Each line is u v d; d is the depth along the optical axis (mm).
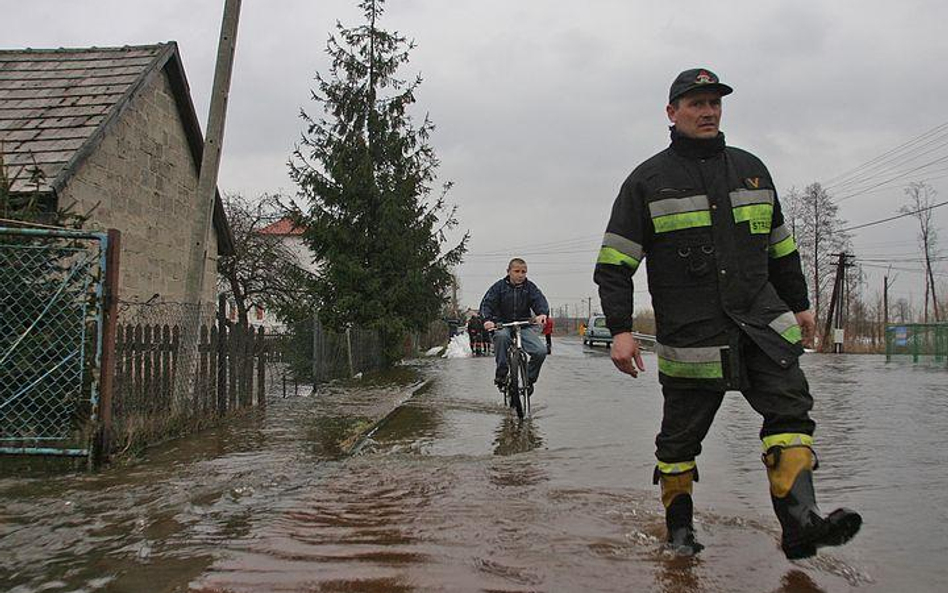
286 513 4281
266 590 3037
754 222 3312
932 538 3738
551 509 4312
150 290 12656
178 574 3275
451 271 25781
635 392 12469
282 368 11781
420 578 3156
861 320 58688
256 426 8125
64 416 5777
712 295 3273
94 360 5812
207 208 8781
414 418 8969
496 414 9391
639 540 3660
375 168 24047
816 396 11719
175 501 4621
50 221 6980
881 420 8539
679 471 3453
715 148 3389
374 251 23953
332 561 3395
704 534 3762
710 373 3250
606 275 3439
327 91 24453
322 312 23406
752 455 6238
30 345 5824
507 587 3041
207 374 8211
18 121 10680
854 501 4559
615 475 5355
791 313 3266
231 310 37062
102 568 3367
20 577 3266
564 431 7762
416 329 24453
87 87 11586
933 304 55188
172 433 7250
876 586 3031
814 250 53969
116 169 11414
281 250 34531
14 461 5680
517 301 9719
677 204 3328
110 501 4652
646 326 64125
